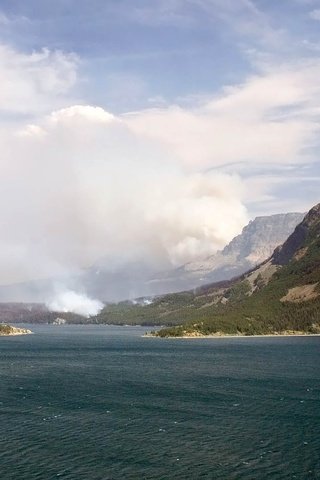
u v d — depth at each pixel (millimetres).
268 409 128125
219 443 98562
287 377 186375
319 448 95312
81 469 84562
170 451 93750
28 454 92188
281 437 102562
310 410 126750
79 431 107812
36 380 184625
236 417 119688
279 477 81125
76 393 153750
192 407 131125
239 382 174000
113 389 160875
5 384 174250
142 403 136625
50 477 81062
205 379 182875
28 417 121062
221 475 82000
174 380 180875
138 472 83250
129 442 99375
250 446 96625
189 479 80312
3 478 80688
